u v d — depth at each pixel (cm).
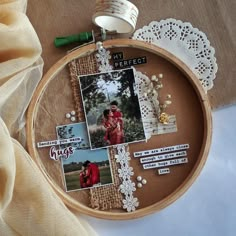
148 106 67
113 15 61
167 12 69
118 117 67
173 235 70
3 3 62
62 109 67
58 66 66
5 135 60
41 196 63
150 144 67
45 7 69
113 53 67
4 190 60
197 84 66
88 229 68
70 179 67
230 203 71
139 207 67
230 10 69
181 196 68
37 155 66
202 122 67
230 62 69
